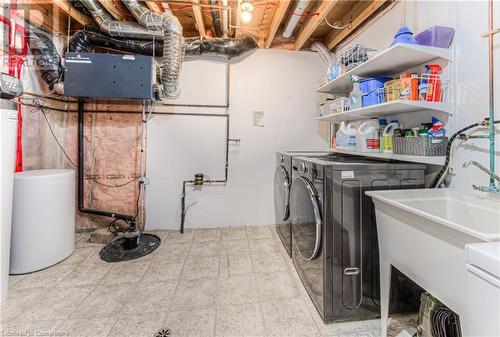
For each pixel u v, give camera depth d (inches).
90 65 88.7
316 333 56.6
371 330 57.8
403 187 61.2
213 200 123.6
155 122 118.3
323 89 98.0
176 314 62.1
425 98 58.1
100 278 78.0
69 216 91.6
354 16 98.4
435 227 38.5
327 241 58.9
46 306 64.4
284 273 81.7
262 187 125.9
